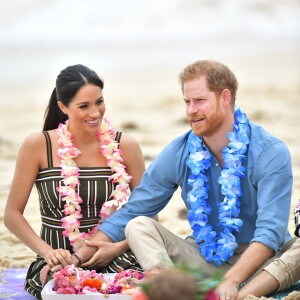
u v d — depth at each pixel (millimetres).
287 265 9148
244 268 8992
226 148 9625
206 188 9758
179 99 38281
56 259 9672
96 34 61375
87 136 10367
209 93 9461
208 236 9641
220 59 51875
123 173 10320
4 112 35219
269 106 33531
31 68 50281
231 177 9523
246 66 48188
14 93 41938
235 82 9719
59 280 9141
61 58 54000
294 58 50656
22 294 10188
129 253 10102
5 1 64000
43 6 64688
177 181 10039
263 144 9578
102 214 10250
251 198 9625
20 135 27625
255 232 9312
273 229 9180
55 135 10406
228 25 62469
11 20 62250
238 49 55656
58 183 10234
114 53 55781
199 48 56625
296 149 23016
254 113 31469
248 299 8617
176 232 13172
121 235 10039
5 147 24344
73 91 9992
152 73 48406
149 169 10172
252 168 9562
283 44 56656
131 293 8719
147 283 5992
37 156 10305
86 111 10023
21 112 35219
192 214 9703
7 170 19828
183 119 30438
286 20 62781
